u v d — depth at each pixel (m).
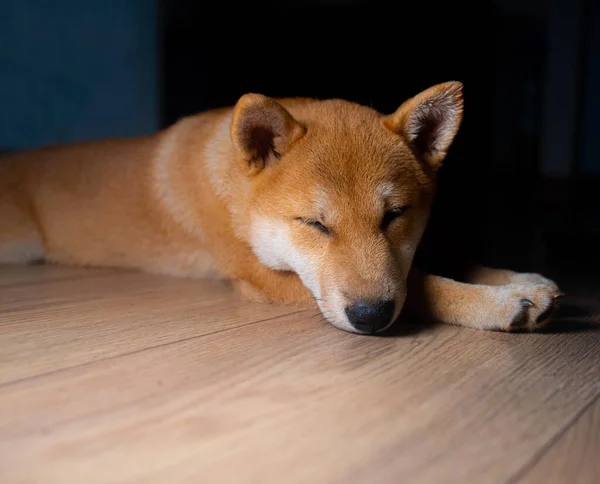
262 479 0.21
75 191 0.59
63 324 0.39
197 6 1.15
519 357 0.33
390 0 1.09
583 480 0.21
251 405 0.27
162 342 0.35
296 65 1.14
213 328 0.38
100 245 0.59
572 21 1.49
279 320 0.41
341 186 0.39
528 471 0.22
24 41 1.02
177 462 0.22
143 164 0.56
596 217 1.17
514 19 1.77
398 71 1.09
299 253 0.40
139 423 0.25
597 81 1.50
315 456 0.23
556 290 0.38
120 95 1.13
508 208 1.33
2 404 0.26
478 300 0.39
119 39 1.11
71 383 0.29
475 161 1.24
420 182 0.42
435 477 0.21
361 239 0.38
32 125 1.06
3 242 0.60
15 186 0.61
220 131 0.50
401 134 0.43
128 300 0.46
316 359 0.33
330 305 0.37
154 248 0.56
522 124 1.91
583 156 1.55
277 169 0.42
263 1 1.16
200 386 0.29
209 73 1.17
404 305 0.41
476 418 0.26
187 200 0.52
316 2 1.18
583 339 0.37
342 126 0.42
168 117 1.19
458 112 0.43
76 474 0.21
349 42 1.11
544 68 1.68
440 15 1.07
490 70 1.17
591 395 0.28
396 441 0.24
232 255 0.48
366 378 0.30
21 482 0.21
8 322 0.39
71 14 1.06
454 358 0.33
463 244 0.77
